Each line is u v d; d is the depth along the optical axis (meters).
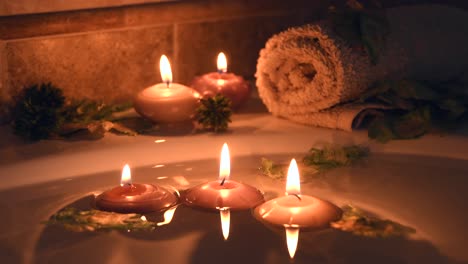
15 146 0.82
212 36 0.98
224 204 0.73
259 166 0.81
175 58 0.96
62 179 0.78
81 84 0.91
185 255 0.68
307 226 0.70
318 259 0.67
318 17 1.05
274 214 0.71
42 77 0.88
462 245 0.69
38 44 0.87
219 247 0.69
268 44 0.87
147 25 0.93
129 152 0.82
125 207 0.72
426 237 0.70
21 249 0.68
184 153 0.82
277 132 0.86
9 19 0.86
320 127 0.87
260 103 0.94
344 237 0.69
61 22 0.88
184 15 0.95
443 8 0.91
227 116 0.86
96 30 0.90
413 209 0.74
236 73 1.01
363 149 0.83
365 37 0.84
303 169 0.80
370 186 0.77
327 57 0.85
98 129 0.85
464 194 0.76
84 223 0.71
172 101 0.85
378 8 0.89
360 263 0.67
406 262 0.67
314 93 0.85
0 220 0.72
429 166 0.81
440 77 0.90
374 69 0.85
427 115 0.85
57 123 0.84
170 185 0.77
